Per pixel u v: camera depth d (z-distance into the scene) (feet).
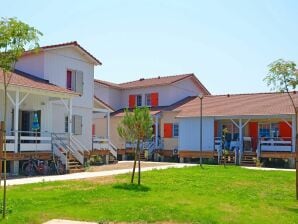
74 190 46.21
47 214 33.37
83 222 31.17
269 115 95.50
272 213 35.81
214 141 105.50
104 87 136.36
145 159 116.06
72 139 82.38
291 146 94.07
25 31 34.04
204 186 52.47
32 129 80.12
